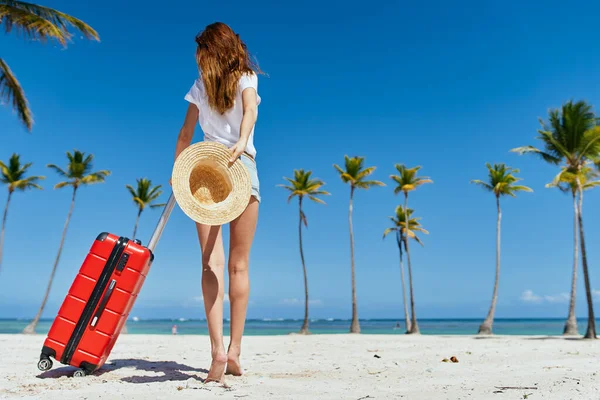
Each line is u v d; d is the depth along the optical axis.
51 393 2.73
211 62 3.24
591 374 3.83
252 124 3.15
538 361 5.27
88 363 3.29
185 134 3.54
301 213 35.09
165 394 2.71
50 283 30.55
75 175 31.11
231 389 2.94
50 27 14.47
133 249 3.31
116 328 3.36
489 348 8.41
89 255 3.28
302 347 8.70
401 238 38.72
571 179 23.52
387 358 5.69
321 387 3.14
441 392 2.96
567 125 23.38
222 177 3.01
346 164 34.66
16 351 5.89
